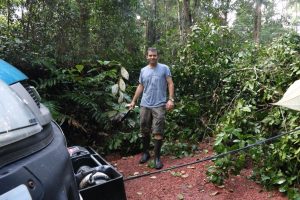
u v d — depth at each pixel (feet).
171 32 27.94
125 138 19.27
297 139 12.37
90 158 11.50
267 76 17.57
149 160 16.55
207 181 13.33
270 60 17.80
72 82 21.40
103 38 28.99
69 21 24.18
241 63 19.97
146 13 41.88
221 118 17.69
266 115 15.71
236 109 14.83
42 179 4.05
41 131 4.92
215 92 20.08
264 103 17.08
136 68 27.71
